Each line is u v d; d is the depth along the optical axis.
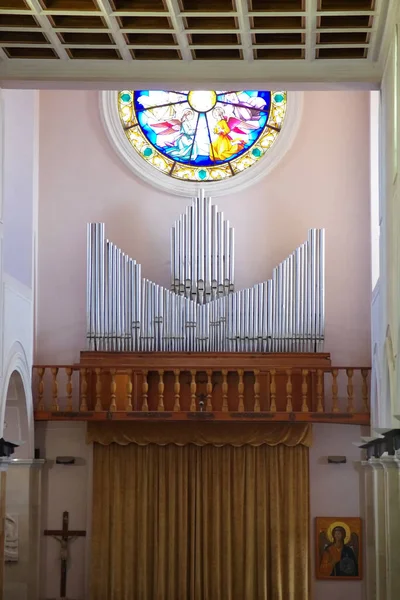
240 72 16.17
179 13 14.40
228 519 20.69
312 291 20.64
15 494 20.28
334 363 21.09
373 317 19.83
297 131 21.75
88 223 21.42
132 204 21.80
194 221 21.05
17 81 16.33
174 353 20.52
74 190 21.81
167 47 15.60
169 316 20.66
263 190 21.70
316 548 20.69
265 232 21.58
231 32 15.05
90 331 20.62
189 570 20.73
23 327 19.73
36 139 21.61
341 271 21.31
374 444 16.52
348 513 20.75
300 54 15.92
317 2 14.06
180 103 22.12
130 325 20.64
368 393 20.66
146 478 20.89
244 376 20.59
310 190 21.59
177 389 20.27
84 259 21.64
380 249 17.05
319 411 19.91
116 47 15.63
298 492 20.77
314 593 20.66
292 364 20.41
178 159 21.92
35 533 20.61
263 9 14.37
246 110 22.03
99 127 21.92
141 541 20.73
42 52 16.03
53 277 21.58
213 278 20.91
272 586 20.50
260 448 20.88
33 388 20.80
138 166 21.80
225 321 20.62
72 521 20.95
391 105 14.90
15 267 20.61
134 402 20.44
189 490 20.88
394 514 14.98
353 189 21.52
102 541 20.80
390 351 15.38
